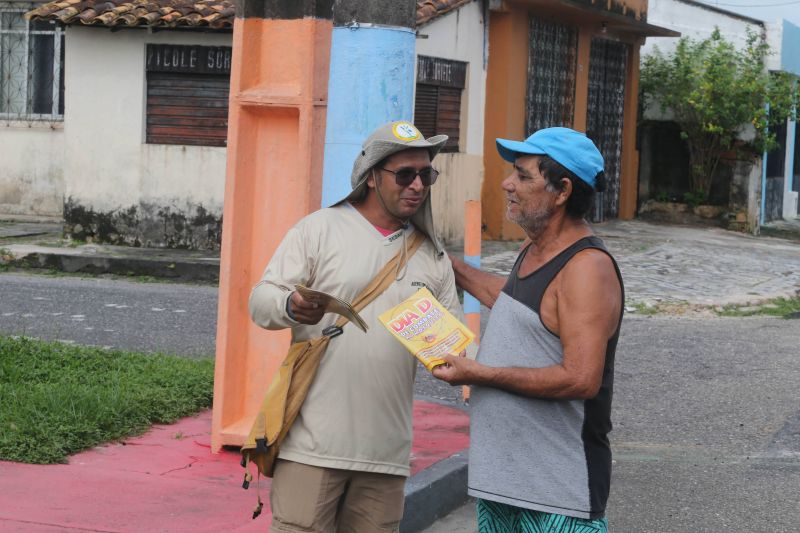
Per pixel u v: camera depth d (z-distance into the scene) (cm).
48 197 1942
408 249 403
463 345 377
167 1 1599
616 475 700
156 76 1605
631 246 1903
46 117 1936
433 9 1639
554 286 367
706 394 916
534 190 371
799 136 2953
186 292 1362
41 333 1056
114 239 1631
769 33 2327
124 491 575
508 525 387
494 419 375
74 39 1617
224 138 1591
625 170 2350
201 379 810
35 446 626
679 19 2445
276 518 398
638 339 1154
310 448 389
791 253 1991
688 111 2284
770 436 797
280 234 654
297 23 629
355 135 592
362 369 391
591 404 369
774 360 1056
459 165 1802
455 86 1777
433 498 605
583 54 2123
